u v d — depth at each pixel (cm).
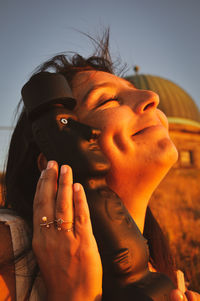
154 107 108
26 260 83
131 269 76
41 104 91
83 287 74
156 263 146
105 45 179
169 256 148
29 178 117
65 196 79
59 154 88
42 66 157
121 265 75
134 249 78
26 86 95
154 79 2186
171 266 146
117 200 86
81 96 112
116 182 97
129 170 95
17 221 89
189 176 1778
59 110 93
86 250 75
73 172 86
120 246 77
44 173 85
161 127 103
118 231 79
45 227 79
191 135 2008
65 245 76
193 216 721
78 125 90
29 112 93
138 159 95
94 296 73
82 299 73
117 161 96
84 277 74
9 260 80
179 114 2034
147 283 76
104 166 86
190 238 486
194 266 340
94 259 75
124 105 107
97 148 89
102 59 169
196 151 1998
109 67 175
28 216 103
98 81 116
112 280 76
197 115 2144
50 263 76
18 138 125
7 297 75
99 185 87
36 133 94
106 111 104
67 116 92
